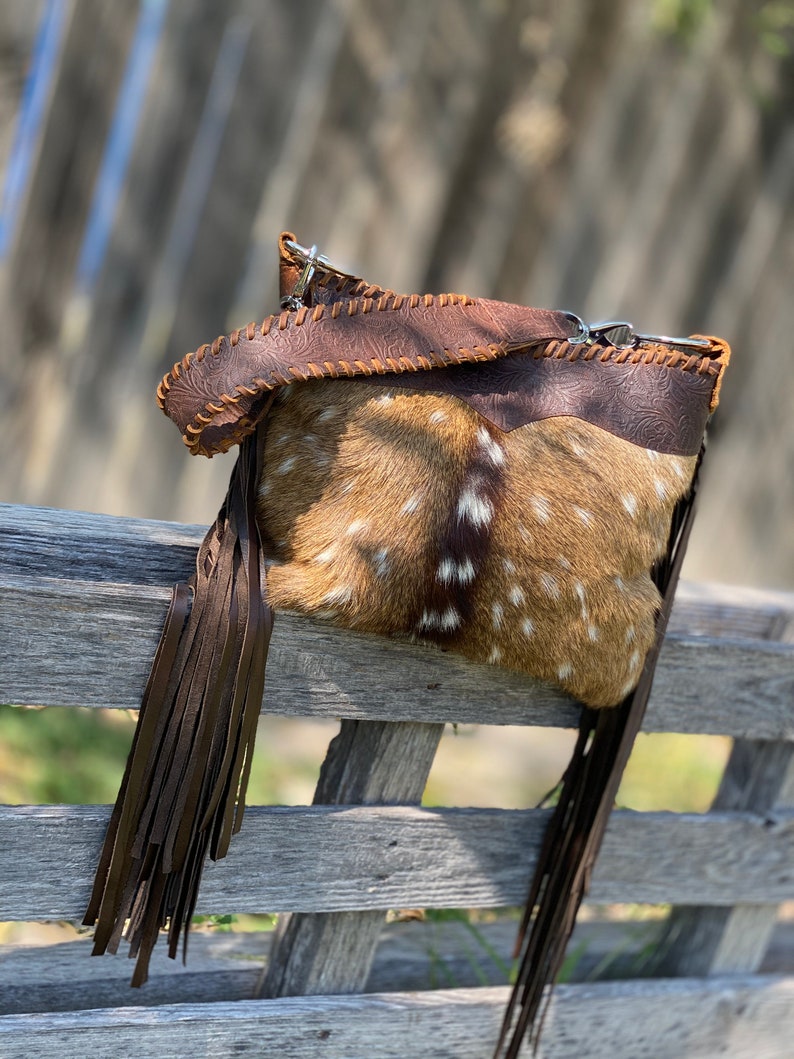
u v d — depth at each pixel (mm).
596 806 1813
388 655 1671
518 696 1798
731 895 2166
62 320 3643
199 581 1519
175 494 4012
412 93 3879
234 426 1484
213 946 2010
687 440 1591
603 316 4488
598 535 1541
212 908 1676
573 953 2301
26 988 1764
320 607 1504
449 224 4078
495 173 4102
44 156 3457
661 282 4574
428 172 3980
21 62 3324
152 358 3818
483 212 4125
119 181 3598
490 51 3953
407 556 1480
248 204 3777
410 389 1500
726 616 2121
